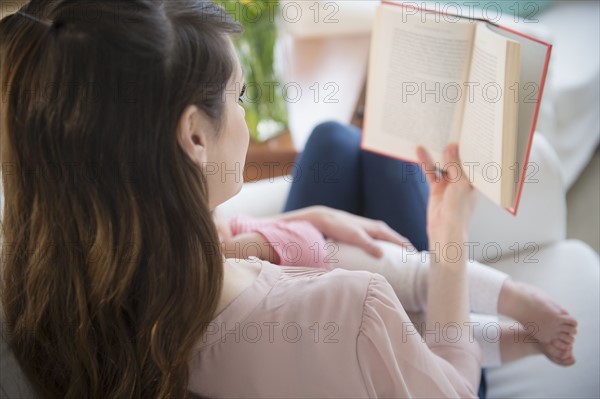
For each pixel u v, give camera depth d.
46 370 0.71
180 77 0.59
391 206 1.24
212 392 0.71
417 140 1.10
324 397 0.68
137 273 0.65
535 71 0.87
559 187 1.30
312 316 0.68
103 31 0.57
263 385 0.68
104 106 0.58
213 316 0.68
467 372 0.88
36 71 0.58
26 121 0.60
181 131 0.61
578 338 1.12
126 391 0.69
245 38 1.78
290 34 1.94
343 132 1.29
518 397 1.08
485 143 0.95
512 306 1.09
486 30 0.93
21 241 0.68
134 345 0.68
